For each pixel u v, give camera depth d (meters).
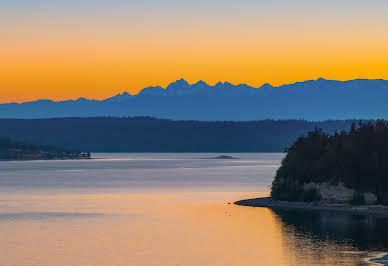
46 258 124.88
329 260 121.56
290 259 123.06
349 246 134.25
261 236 146.50
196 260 123.25
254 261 122.19
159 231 154.38
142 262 121.88
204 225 162.25
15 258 124.88
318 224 162.00
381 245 135.12
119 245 137.38
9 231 155.38
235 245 136.62
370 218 171.00
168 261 122.62
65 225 164.75
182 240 143.00
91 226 162.75
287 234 148.50
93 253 129.38
